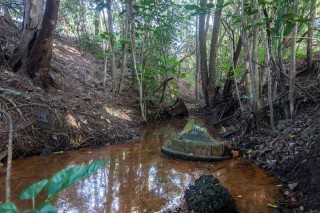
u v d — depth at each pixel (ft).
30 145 13.87
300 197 9.83
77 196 10.05
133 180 11.55
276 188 10.85
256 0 14.23
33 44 18.08
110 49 23.99
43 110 15.42
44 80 18.16
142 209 9.22
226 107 25.57
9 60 18.17
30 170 11.96
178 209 9.27
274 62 16.53
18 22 28.58
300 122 14.62
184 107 27.71
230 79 26.58
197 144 14.55
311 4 18.28
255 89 16.79
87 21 41.14
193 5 14.56
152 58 26.32
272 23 16.58
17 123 14.05
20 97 15.23
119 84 27.17
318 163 10.48
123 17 25.90
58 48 29.50
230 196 9.31
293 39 14.93
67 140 15.21
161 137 18.85
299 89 17.53
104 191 10.52
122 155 14.74
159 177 11.91
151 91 26.14
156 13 23.53
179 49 46.85
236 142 16.61
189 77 59.16
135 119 22.68
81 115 17.40
